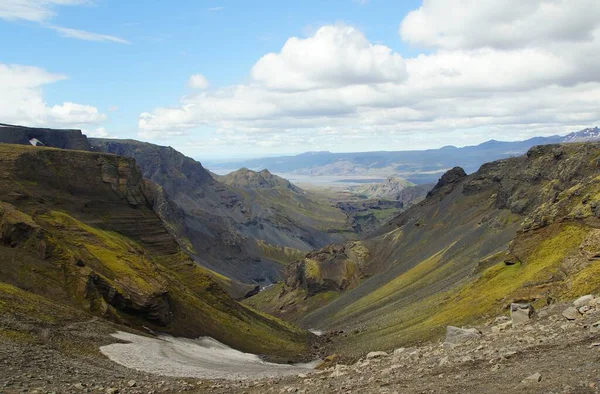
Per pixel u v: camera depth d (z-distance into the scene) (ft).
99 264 339.16
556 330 109.91
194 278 476.95
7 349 144.66
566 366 80.07
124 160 523.29
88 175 472.85
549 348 94.79
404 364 114.42
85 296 285.43
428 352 130.41
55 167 447.01
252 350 368.07
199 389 131.34
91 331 221.05
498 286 339.36
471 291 372.99
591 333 97.60
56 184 437.17
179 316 355.97
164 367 183.93
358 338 436.35
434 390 82.02
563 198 384.88
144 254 431.43
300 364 335.88
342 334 510.99
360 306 649.61
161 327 327.26
